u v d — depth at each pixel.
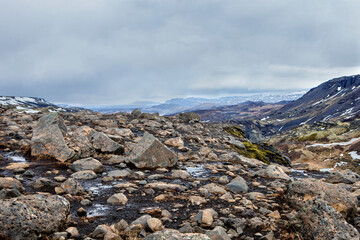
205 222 6.57
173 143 19.11
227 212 7.58
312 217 6.25
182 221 6.83
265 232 6.52
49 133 12.96
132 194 8.89
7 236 4.72
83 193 8.57
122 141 16.11
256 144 29.22
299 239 6.19
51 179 9.74
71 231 5.67
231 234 6.21
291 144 92.50
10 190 6.67
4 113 27.72
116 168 12.45
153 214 7.19
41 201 5.66
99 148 14.11
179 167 13.74
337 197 7.54
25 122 22.11
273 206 8.34
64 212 5.92
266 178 12.96
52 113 14.09
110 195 8.70
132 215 7.08
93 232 5.72
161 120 29.44
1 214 4.85
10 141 14.66
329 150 71.00
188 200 8.54
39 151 12.52
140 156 12.72
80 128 14.77
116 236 5.39
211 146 21.52
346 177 12.72
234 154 17.92
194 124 31.36
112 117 29.36
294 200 8.08
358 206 8.14
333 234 5.77
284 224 7.02
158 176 11.40
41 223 5.20
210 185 10.32
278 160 25.88
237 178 11.16
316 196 7.65
